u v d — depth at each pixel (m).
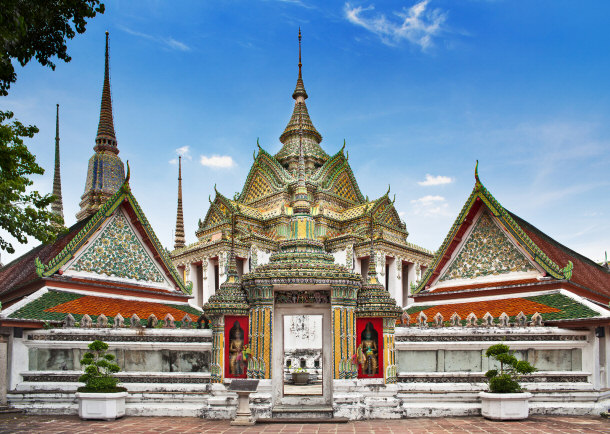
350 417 15.78
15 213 16.08
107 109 44.12
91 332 18.83
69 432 13.91
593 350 18.28
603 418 16.39
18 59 13.10
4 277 29.20
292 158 47.16
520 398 15.80
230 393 16.48
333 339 16.47
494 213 24.08
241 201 47.47
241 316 17.09
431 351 18.70
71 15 13.23
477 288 23.80
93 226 24.36
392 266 39.69
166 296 27.16
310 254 17.59
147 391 17.52
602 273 30.78
